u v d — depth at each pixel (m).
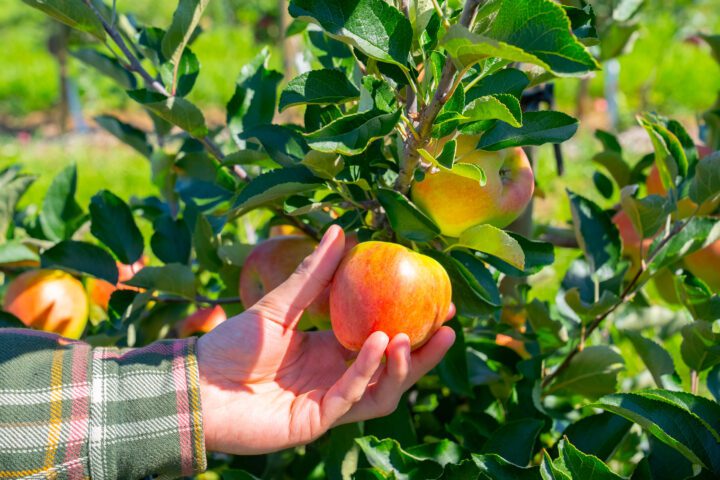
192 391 1.26
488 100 1.17
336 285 1.33
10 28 15.60
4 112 12.37
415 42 1.38
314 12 1.21
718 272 1.86
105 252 1.89
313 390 1.37
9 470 1.14
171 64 1.67
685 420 1.30
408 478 1.44
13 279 2.21
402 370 1.26
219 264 1.81
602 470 1.20
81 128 10.66
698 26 13.10
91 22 1.56
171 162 1.84
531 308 1.79
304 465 1.97
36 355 1.23
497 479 1.31
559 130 1.33
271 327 1.35
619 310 2.29
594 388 1.77
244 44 15.20
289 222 1.74
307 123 1.51
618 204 2.14
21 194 2.17
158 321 2.00
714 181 1.58
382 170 1.57
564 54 1.02
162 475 1.26
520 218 1.93
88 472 1.18
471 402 1.90
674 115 10.72
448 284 1.35
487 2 1.28
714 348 1.55
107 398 1.22
